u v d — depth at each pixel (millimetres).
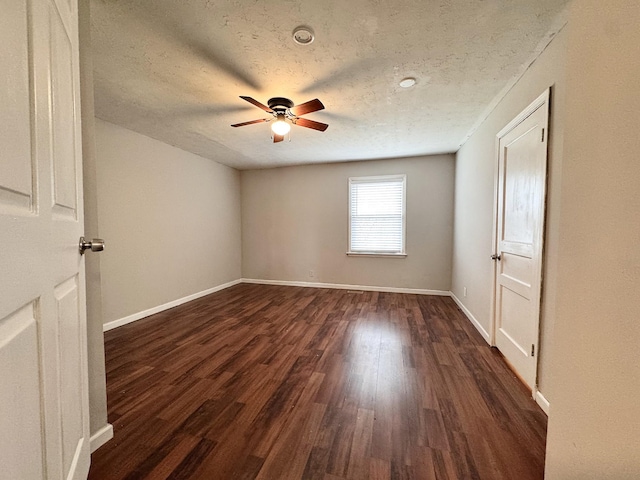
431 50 1853
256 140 3777
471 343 2727
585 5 842
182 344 2680
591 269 798
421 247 4793
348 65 2029
